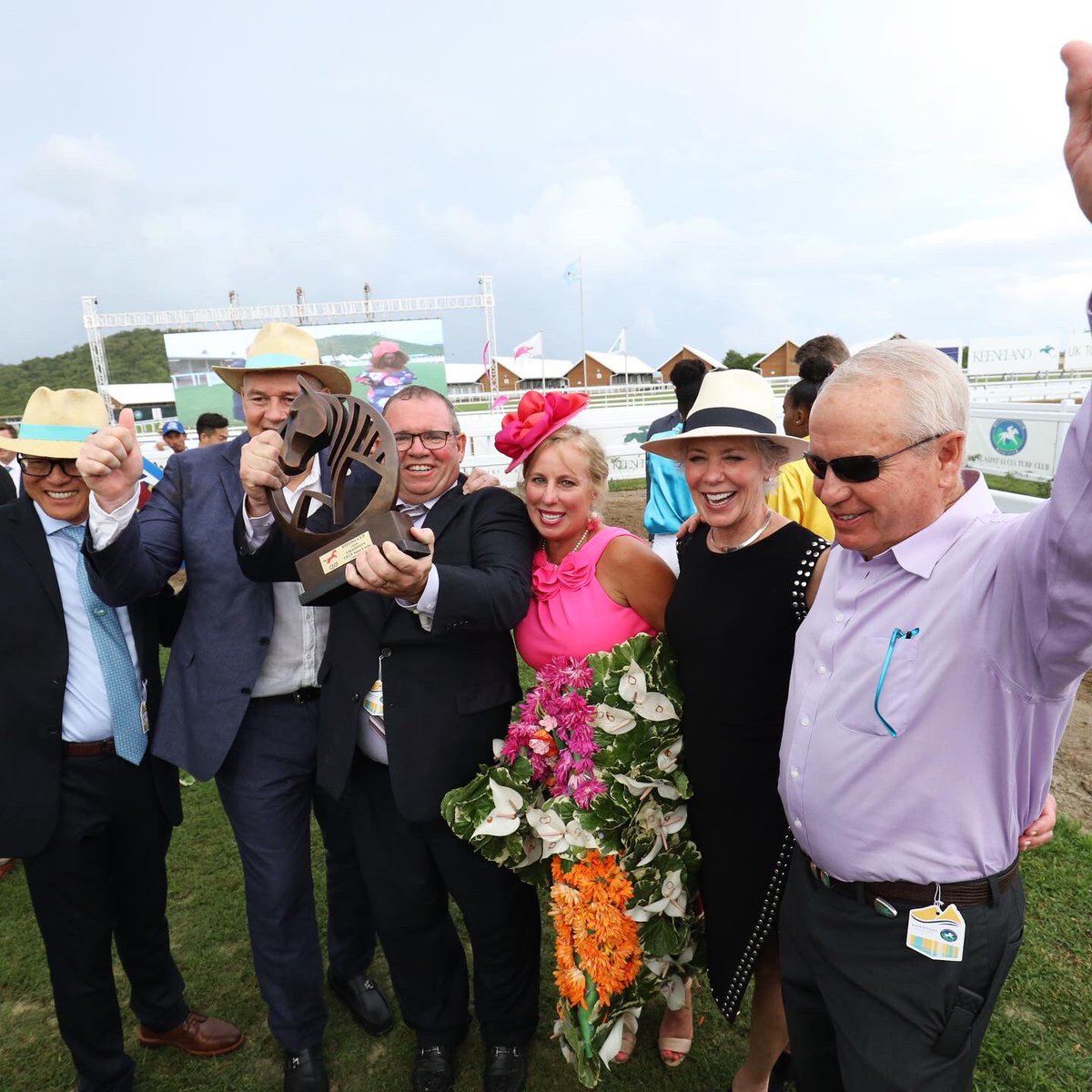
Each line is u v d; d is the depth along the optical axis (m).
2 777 1.95
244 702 2.10
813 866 1.50
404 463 1.96
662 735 1.89
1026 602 1.12
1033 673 1.18
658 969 1.93
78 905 2.06
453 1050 2.35
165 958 2.34
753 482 1.72
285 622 2.17
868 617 1.34
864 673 1.33
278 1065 2.37
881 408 1.22
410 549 1.54
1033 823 1.36
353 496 2.14
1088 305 0.98
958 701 1.24
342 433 1.67
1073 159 0.95
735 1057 2.31
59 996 2.10
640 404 23.67
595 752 1.85
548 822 1.89
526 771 1.95
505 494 2.07
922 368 1.23
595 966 1.79
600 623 1.92
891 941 1.33
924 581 1.28
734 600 1.73
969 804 1.27
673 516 3.91
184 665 2.13
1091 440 1.00
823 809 1.40
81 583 1.99
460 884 2.07
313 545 1.70
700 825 1.89
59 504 1.96
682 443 1.82
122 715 2.03
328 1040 2.46
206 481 2.17
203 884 3.28
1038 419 8.52
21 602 1.95
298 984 2.21
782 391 22.89
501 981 2.18
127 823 2.12
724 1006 1.92
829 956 1.42
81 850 2.04
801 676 1.48
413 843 2.10
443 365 25.34
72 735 2.00
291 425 1.74
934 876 1.29
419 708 1.97
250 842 2.18
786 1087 2.22
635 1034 2.36
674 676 1.92
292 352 2.12
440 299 24.22
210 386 24.80
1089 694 4.61
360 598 2.03
